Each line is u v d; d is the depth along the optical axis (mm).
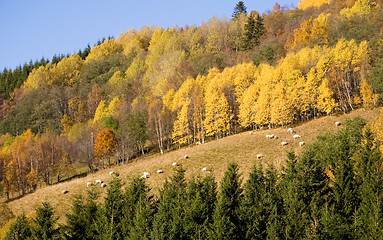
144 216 33375
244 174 47375
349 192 30219
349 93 70875
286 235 28641
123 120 88312
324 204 29844
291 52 99375
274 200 32062
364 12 107000
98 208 39188
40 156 80250
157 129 81438
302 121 70438
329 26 105750
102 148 75938
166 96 92625
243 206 32312
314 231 27547
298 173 32344
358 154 32562
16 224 37438
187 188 38688
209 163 54438
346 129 39625
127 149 79688
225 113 73250
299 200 30828
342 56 73000
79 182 58188
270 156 52031
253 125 76312
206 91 82688
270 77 75375
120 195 38969
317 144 40656
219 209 31797
